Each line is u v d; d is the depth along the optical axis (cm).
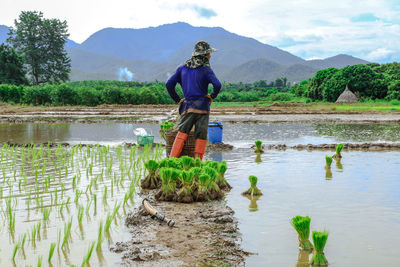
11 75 6500
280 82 16400
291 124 2181
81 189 652
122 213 520
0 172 798
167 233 445
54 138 1521
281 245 409
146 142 1231
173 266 354
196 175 625
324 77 6059
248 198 602
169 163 682
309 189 652
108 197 602
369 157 997
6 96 4741
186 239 425
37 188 657
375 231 450
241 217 506
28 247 401
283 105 4322
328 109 3612
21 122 2406
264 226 469
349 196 604
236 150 1146
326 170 822
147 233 445
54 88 4584
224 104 5097
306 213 520
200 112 802
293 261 369
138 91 4919
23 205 555
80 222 479
